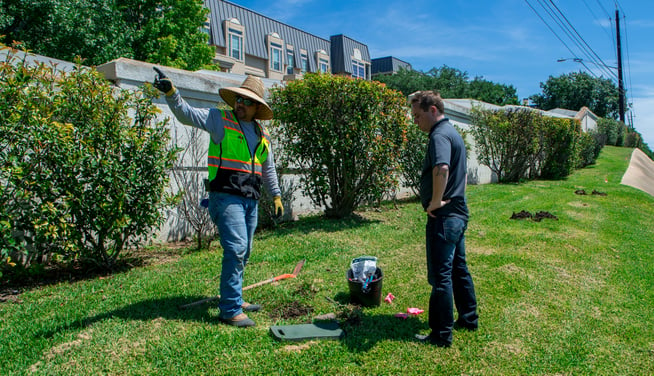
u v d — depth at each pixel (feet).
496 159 53.72
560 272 17.26
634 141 138.51
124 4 62.49
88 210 14.85
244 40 121.49
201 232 21.22
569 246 21.20
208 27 112.16
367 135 23.99
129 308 12.07
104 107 15.11
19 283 14.94
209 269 16.07
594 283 16.19
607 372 10.14
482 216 28.14
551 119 56.80
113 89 16.19
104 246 17.01
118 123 15.28
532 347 11.08
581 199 37.65
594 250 20.79
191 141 21.40
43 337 10.14
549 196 38.93
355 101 23.73
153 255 18.75
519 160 52.21
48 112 13.85
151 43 60.85
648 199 40.22
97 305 12.36
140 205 15.83
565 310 13.52
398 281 15.42
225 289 11.21
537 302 14.03
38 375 8.65
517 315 12.91
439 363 9.99
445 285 10.59
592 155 80.79
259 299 13.17
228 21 116.37
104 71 18.84
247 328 11.12
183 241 21.42
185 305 12.26
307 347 10.29
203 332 10.65
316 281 14.98
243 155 11.23
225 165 11.07
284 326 11.07
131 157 15.44
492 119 49.42
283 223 25.66
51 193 14.14
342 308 12.82
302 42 146.20
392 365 9.75
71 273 16.10
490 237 22.49
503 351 10.75
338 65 160.45
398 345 10.64
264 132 12.33
